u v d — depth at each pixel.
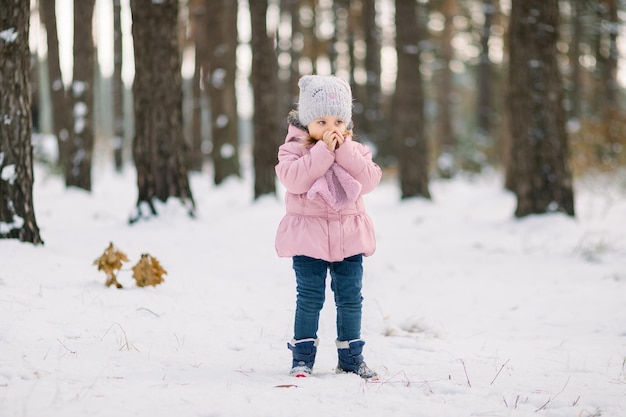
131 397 2.93
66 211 11.42
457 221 11.47
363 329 4.73
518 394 3.24
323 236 3.44
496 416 2.90
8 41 5.96
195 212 9.65
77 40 14.25
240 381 3.29
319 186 3.35
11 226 6.04
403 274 6.82
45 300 4.59
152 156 9.34
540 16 10.27
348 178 3.40
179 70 9.51
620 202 13.42
